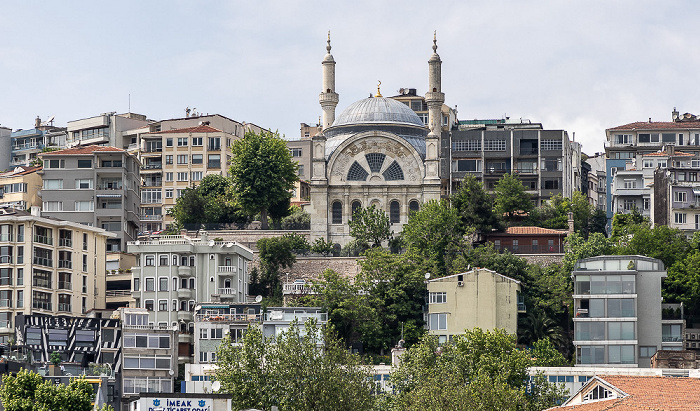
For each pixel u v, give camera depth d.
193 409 119.00
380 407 140.62
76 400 130.62
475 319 192.25
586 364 184.75
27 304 194.00
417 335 192.00
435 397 134.75
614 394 121.31
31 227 196.75
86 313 197.75
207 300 197.00
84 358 166.38
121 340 169.12
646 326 187.50
